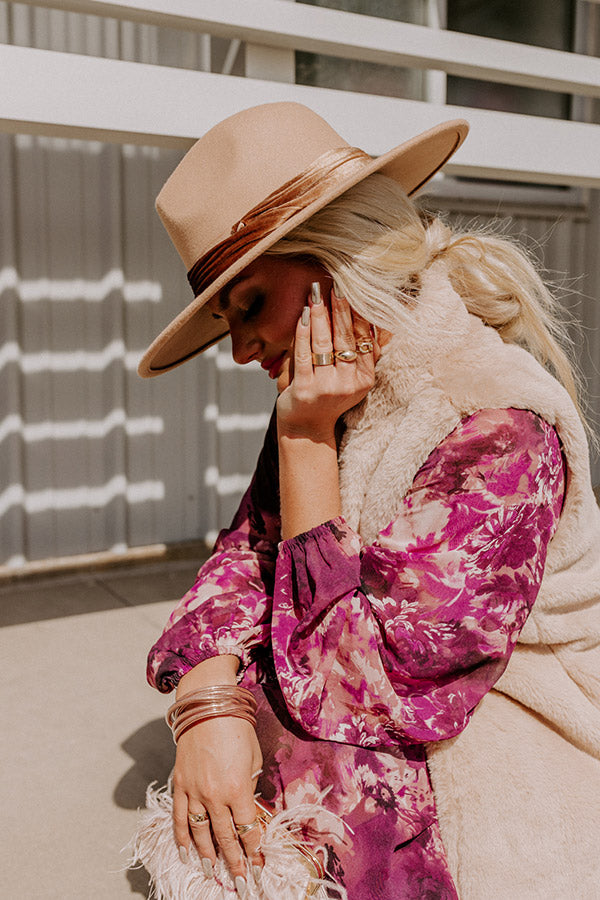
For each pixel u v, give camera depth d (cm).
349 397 112
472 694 106
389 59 230
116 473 346
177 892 106
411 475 110
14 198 314
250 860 105
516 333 123
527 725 114
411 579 106
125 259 337
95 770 188
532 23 387
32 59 175
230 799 105
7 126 182
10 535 330
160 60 319
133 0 184
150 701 223
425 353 112
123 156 332
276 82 209
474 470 106
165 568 349
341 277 109
